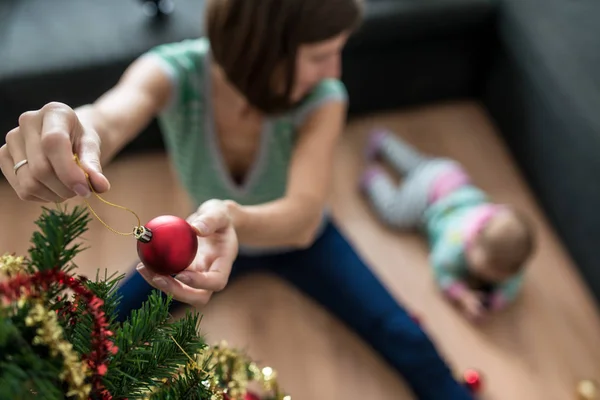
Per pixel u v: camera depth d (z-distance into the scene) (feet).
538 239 4.86
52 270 1.19
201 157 3.35
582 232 4.41
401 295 4.56
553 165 4.62
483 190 5.20
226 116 3.20
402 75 5.34
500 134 5.54
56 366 1.12
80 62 4.35
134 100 2.65
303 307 4.43
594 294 4.47
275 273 4.16
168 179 5.02
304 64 2.67
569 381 4.15
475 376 3.99
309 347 4.25
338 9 2.48
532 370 4.20
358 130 5.60
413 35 4.95
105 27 4.54
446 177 4.83
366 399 4.03
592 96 4.12
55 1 4.76
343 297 3.89
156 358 1.42
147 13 4.60
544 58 4.43
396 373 4.14
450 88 5.64
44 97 4.47
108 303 1.41
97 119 2.34
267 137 3.26
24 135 1.48
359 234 4.90
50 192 1.48
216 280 1.61
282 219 2.54
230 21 2.58
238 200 3.51
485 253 4.23
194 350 1.48
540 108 4.63
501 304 4.43
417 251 4.83
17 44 4.44
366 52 4.99
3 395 1.04
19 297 1.12
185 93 3.10
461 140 5.55
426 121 5.68
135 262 4.38
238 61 2.68
